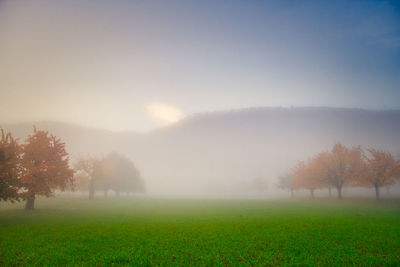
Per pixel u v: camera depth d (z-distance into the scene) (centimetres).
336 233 1992
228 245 1645
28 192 3159
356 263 1245
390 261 1262
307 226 2355
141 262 1256
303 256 1380
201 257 1361
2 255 1384
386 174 4819
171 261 1301
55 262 1266
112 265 1213
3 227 2275
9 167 2667
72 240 1767
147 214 3594
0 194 2623
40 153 3481
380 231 2055
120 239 1827
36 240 1748
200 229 2269
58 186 3856
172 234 2027
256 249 1542
